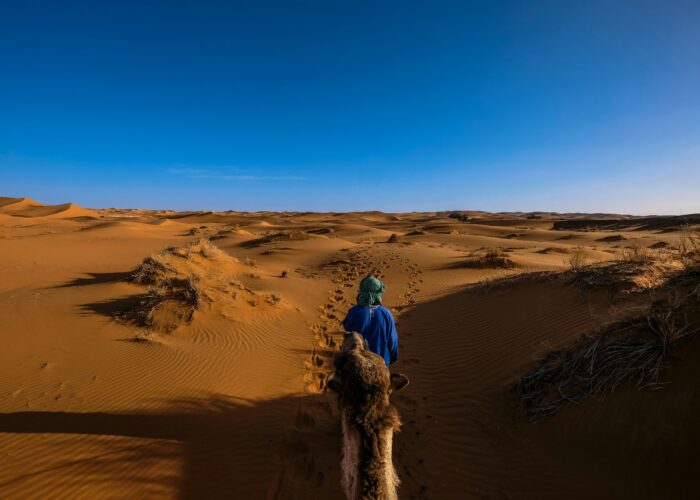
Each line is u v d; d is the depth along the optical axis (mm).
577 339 5949
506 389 5812
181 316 9094
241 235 36688
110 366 6824
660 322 4664
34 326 8555
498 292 10250
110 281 12656
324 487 4266
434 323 9523
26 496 3902
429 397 6199
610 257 19750
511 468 4391
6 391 5887
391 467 2729
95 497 3934
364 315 4590
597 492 3701
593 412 4383
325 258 22469
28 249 21781
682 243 7738
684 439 3521
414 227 61500
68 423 5066
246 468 4465
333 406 6000
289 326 9703
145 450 4602
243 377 6723
